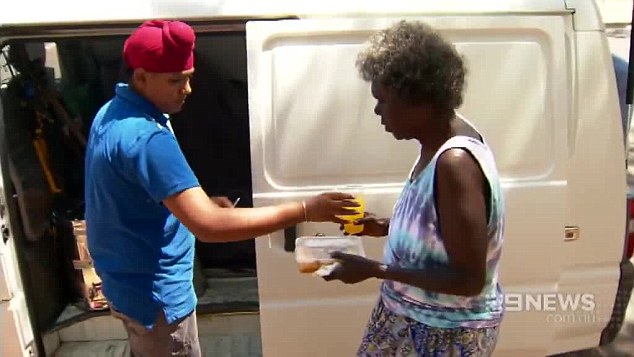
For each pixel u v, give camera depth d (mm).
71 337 3330
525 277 2754
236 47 3434
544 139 2682
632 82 2977
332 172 2639
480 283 1958
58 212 3332
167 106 2324
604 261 2855
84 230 3193
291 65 2590
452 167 1918
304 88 2598
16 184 2859
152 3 2668
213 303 3260
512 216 2688
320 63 2592
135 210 2336
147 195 2320
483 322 2131
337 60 2592
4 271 2754
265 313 2721
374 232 2447
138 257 2402
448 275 1967
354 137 2623
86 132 3467
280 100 2600
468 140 1952
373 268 2105
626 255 2906
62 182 3404
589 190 2768
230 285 3408
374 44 1964
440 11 2637
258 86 2596
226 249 3570
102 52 3404
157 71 2219
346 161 2635
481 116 2658
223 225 2229
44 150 3219
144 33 2199
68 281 3355
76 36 2662
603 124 2730
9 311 2807
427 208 1995
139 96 2291
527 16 2635
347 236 2449
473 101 2648
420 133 2020
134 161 2209
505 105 2658
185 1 2678
